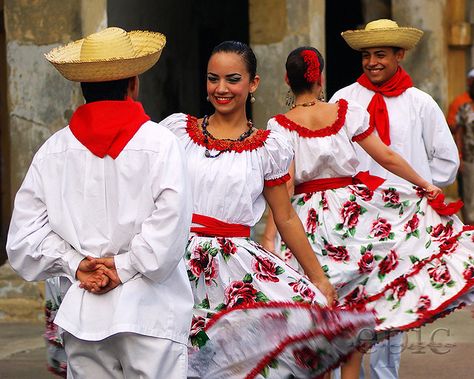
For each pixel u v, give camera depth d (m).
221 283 6.41
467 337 10.05
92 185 5.33
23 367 9.02
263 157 6.49
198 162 6.43
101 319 5.28
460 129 15.58
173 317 5.33
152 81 15.60
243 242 6.47
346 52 20.09
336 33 20.02
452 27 15.94
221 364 6.40
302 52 7.70
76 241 5.34
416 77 15.63
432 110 8.51
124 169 5.27
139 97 15.15
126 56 5.44
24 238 5.39
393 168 7.71
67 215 5.36
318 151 7.61
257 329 6.38
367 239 7.69
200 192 6.41
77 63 5.32
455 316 11.03
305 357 6.44
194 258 6.41
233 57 6.46
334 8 19.97
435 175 8.67
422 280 7.64
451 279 7.60
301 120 7.69
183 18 16.75
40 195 5.42
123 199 5.28
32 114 11.30
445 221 7.76
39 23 11.21
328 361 6.49
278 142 6.51
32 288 11.18
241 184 6.38
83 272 5.34
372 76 8.52
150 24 15.33
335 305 6.93
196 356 6.37
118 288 5.29
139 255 5.16
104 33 5.46
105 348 5.32
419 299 7.59
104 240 5.33
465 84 16.30
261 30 12.83
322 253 7.70
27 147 11.34
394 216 7.75
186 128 6.56
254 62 6.56
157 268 5.16
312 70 7.66
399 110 8.50
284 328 6.39
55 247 5.41
